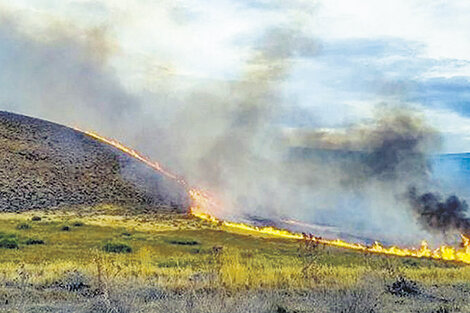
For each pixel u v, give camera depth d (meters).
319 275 16.06
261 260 26.98
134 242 46.06
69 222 65.25
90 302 11.82
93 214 82.75
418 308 11.65
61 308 11.63
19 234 48.66
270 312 10.98
